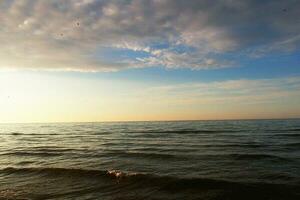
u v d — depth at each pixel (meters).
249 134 53.84
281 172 18.36
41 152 32.31
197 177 17.45
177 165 21.98
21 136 68.00
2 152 33.25
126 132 72.75
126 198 14.07
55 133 78.56
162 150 31.33
